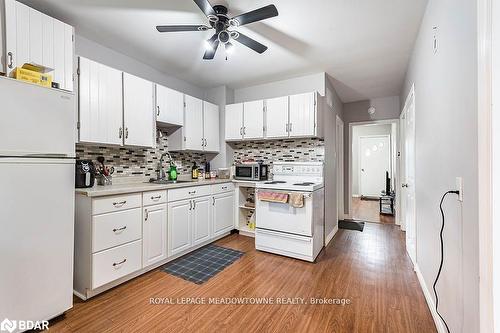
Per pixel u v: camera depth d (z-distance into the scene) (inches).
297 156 135.5
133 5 74.6
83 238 74.8
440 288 60.6
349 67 121.0
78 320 64.6
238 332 60.4
